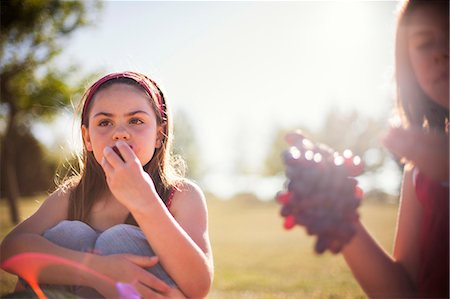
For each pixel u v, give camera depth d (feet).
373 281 3.86
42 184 42.45
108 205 5.32
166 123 5.70
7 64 27.04
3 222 22.44
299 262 15.96
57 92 26.99
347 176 3.03
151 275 4.33
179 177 5.79
